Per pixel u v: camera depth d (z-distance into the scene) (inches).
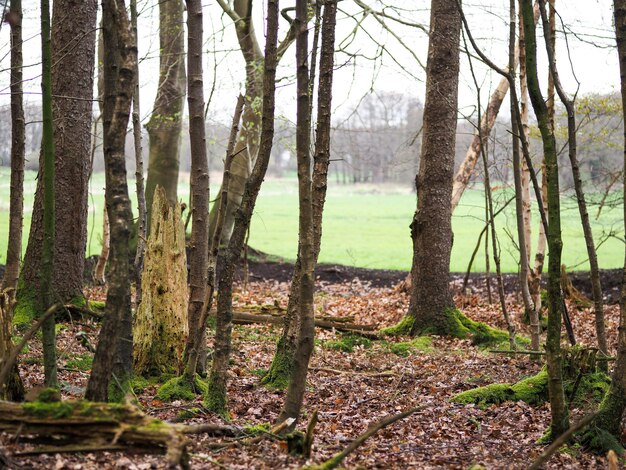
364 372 403.2
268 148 243.9
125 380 239.1
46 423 150.1
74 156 436.1
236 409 299.6
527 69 223.9
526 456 247.4
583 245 1286.9
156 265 332.5
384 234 1614.2
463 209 1942.7
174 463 142.3
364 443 256.8
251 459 208.5
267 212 2096.5
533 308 438.6
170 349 332.2
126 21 183.3
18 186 346.0
